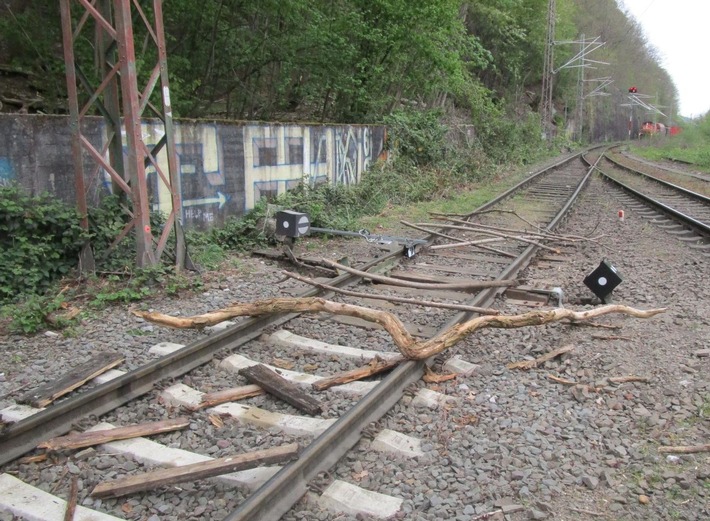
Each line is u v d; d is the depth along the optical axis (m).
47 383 4.94
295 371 5.42
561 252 10.58
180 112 14.93
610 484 3.80
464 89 29.19
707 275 8.78
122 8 7.20
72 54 7.50
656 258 10.08
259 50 16.94
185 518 3.42
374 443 4.17
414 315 7.03
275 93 19.09
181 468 3.67
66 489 3.69
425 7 18.33
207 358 5.52
